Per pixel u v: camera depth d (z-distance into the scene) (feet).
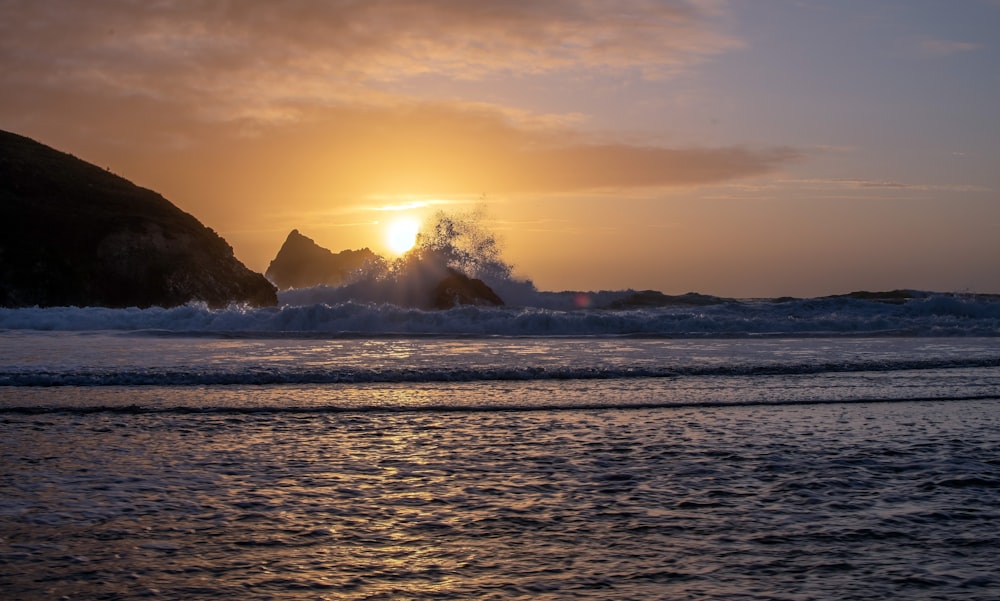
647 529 19.35
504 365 46.93
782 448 27.86
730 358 52.08
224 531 18.86
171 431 29.19
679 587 15.98
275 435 28.91
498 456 26.32
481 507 20.95
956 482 23.84
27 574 16.03
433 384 40.42
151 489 22.06
